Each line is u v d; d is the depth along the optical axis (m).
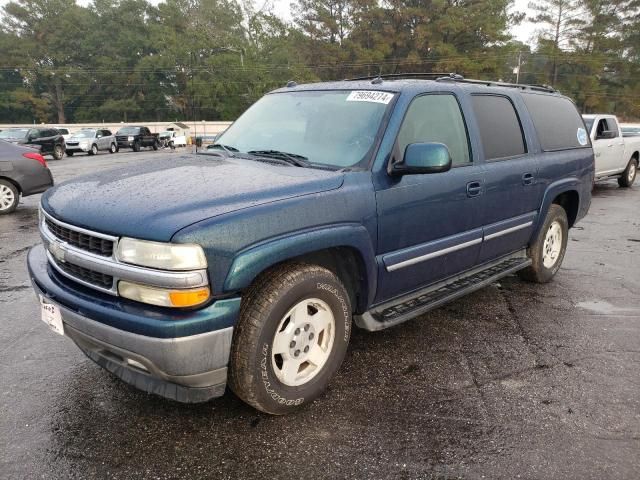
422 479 2.49
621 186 13.95
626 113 70.81
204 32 72.81
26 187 9.52
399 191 3.34
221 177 3.02
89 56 81.06
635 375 3.49
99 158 27.28
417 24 62.66
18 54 78.56
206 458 2.62
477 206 4.00
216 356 2.56
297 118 3.79
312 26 65.00
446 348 3.88
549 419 2.97
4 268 5.84
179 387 2.65
